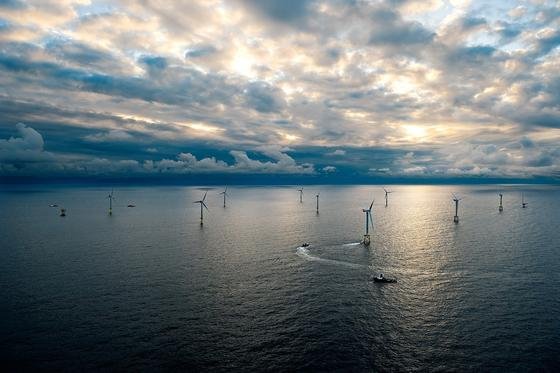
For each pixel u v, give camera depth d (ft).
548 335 240.73
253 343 231.71
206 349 224.33
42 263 407.23
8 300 294.05
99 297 302.25
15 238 567.18
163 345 228.02
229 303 292.40
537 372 202.59
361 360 214.69
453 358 216.54
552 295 308.81
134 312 273.33
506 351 222.69
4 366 204.74
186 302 293.64
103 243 526.98
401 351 223.71
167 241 545.44
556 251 470.80
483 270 383.04
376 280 346.13
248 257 441.68
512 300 298.76
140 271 376.27
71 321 257.55
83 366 205.57
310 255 453.99
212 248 493.77
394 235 601.62
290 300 299.58
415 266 400.67
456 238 570.05
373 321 261.85
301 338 238.07
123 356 215.72
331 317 268.00
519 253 460.14
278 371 204.23
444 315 271.28
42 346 224.94
